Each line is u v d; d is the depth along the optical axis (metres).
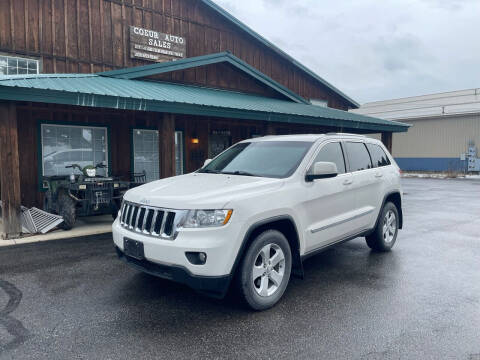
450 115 31.05
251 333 3.38
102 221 9.30
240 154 5.34
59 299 4.16
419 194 16.03
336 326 3.53
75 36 12.07
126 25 13.33
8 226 7.21
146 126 12.62
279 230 4.32
